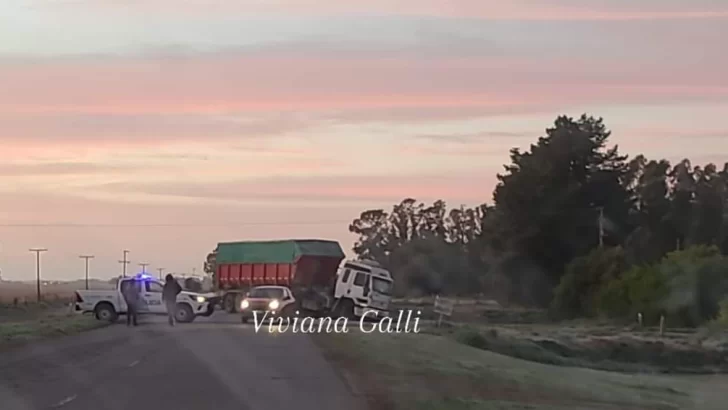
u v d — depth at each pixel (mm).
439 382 23500
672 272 67938
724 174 109250
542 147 89312
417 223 134750
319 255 62938
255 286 65125
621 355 48625
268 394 19953
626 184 96812
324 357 29375
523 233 86062
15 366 25875
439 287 108125
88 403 18312
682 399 27641
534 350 45406
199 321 53812
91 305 50938
